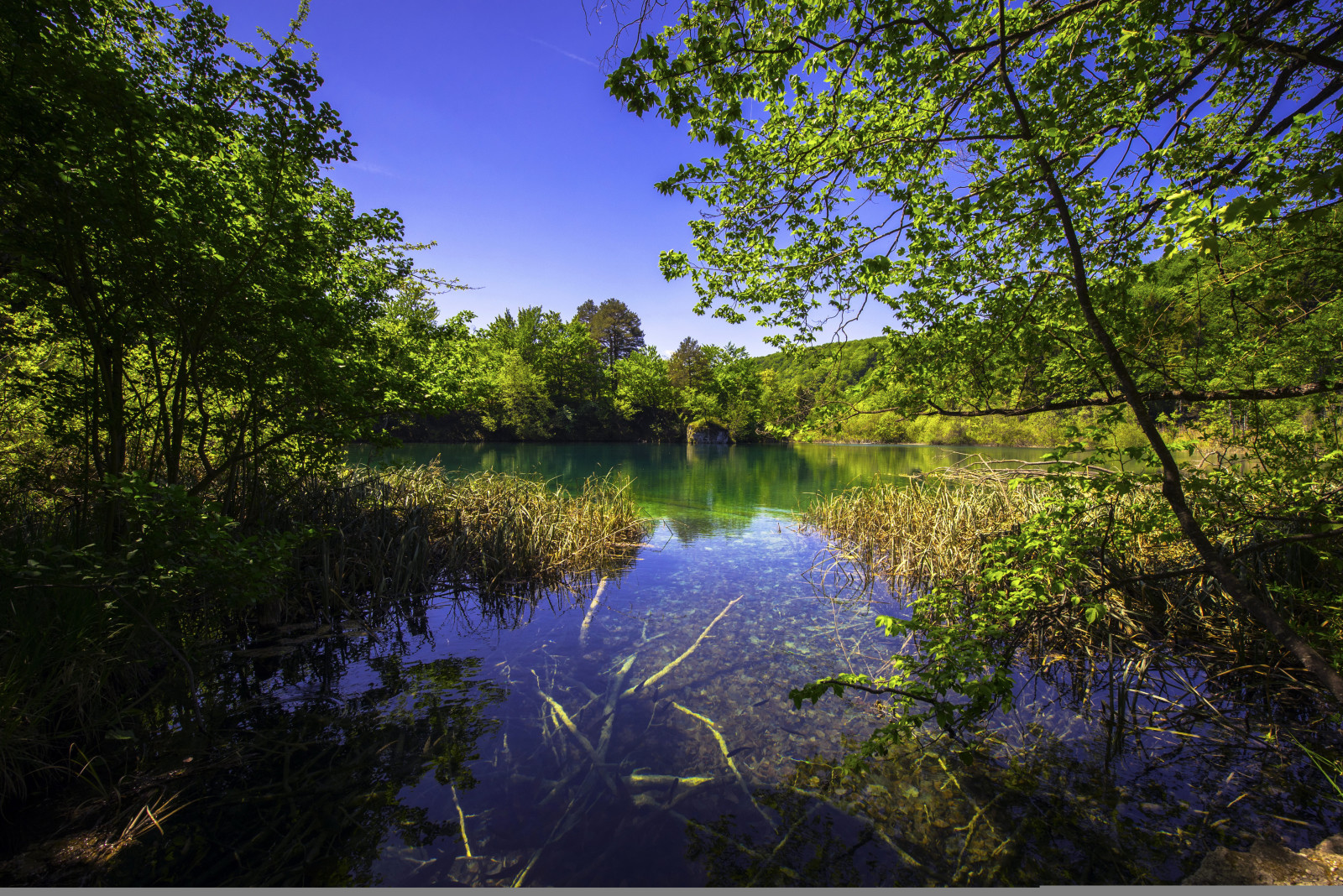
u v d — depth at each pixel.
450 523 8.26
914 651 5.39
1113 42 3.23
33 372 4.64
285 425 5.48
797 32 3.15
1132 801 3.13
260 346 4.84
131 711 3.86
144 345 4.95
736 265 4.56
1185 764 3.47
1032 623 5.10
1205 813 3.01
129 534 3.95
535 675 4.86
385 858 2.74
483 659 5.18
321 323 4.76
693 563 8.79
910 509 9.52
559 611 6.58
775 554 9.39
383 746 3.72
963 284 4.14
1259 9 2.99
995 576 4.03
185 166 3.85
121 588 3.62
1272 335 3.76
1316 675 2.69
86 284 4.09
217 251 4.03
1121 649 4.89
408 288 6.43
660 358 55.44
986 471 8.20
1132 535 4.43
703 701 4.40
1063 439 4.09
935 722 4.07
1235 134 3.59
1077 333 4.00
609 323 64.44
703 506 14.13
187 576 3.59
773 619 6.29
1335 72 2.78
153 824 2.92
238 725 3.92
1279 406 4.56
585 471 22.16
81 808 3.00
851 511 10.80
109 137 3.50
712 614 6.46
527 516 8.56
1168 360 3.86
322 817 3.02
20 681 3.11
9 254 3.85
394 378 5.53
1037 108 3.17
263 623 5.68
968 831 2.92
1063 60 3.02
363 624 5.95
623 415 51.16
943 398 4.59
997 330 4.08
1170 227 3.47
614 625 6.11
